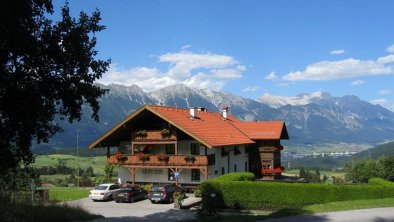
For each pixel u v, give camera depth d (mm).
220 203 33938
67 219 22625
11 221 19000
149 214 30656
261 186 33312
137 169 46562
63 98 18234
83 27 17609
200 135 42438
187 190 44094
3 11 14672
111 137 47312
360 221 20062
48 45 17031
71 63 17531
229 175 37781
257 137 54031
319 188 32094
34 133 17922
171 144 46250
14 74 16547
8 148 17531
